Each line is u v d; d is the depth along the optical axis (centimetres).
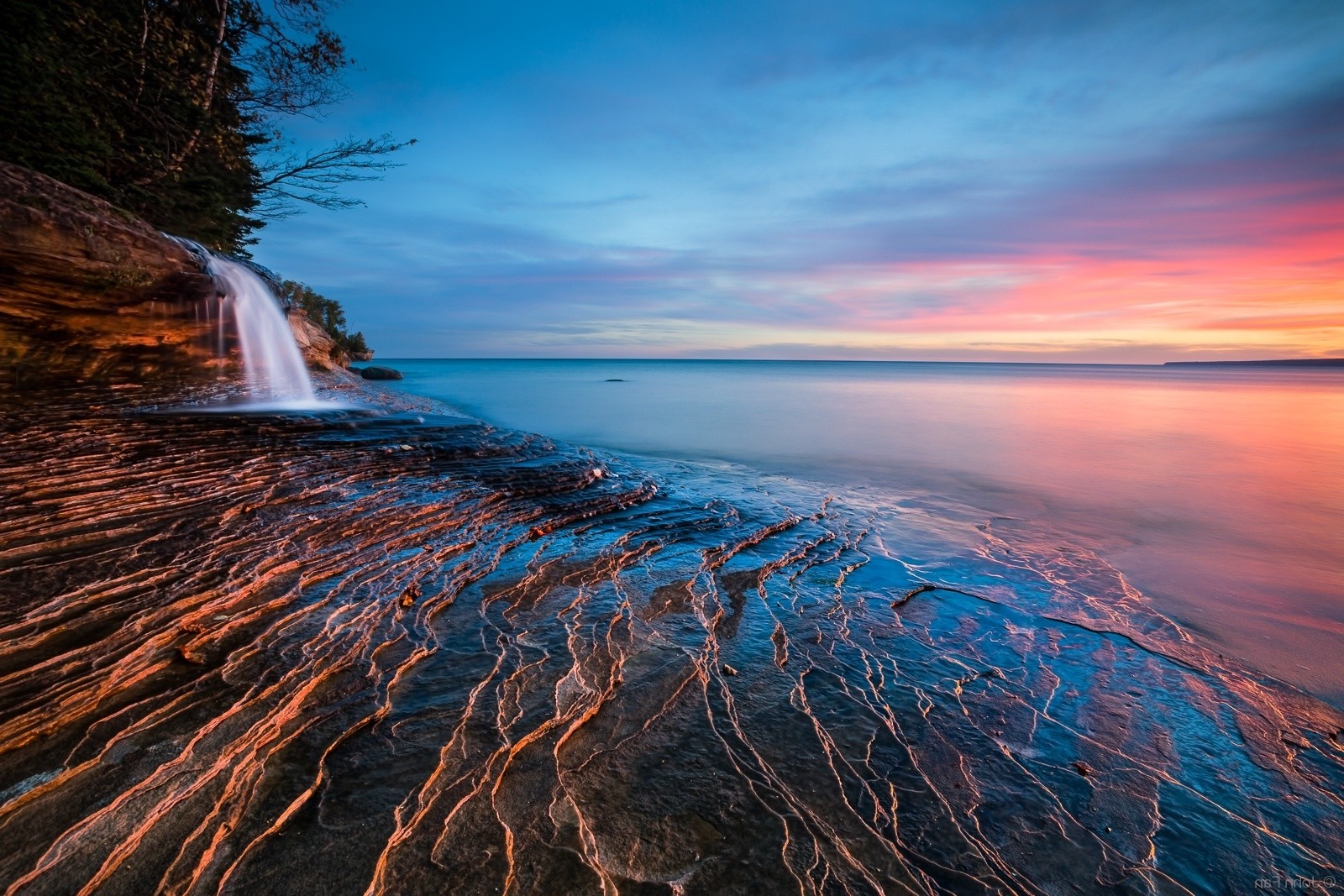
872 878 295
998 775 386
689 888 278
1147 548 891
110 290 1034
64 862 247
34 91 1097
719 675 478
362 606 499
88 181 1183
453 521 734
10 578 443
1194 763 411
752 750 386
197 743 321
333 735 347
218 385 1360
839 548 844
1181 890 309
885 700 464
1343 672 539
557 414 2652
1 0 1055
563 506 870
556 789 330
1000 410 3069
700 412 2792
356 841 279
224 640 419
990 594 702
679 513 926
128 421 934
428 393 3756
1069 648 572
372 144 1969
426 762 335
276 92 1900
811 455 1648
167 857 258
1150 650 573
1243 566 813
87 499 603
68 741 307
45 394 1035
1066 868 316
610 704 420
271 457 853
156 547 531
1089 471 1459
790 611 616
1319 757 423
